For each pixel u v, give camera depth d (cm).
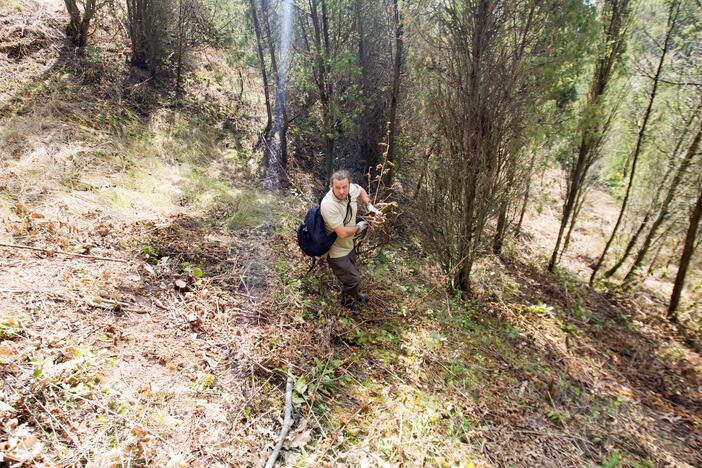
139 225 477
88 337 295
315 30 808
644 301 800
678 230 824
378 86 881
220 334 346
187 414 264
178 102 895
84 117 678
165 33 916
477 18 502
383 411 316
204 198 631
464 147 544
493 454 311
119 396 257
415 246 703
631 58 737
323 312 420
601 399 424
